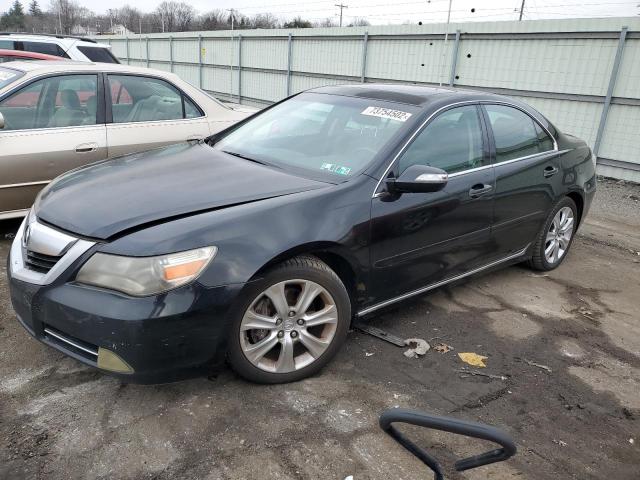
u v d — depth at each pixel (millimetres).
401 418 1508
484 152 3926
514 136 4250
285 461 2438
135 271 2471
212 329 2602
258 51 18312
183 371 2611
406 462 2484
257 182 3145
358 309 3297
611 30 9352
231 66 19812
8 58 8648
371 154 3361
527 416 2879
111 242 2566
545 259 4824
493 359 3422
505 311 4109
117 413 2688
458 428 1443
